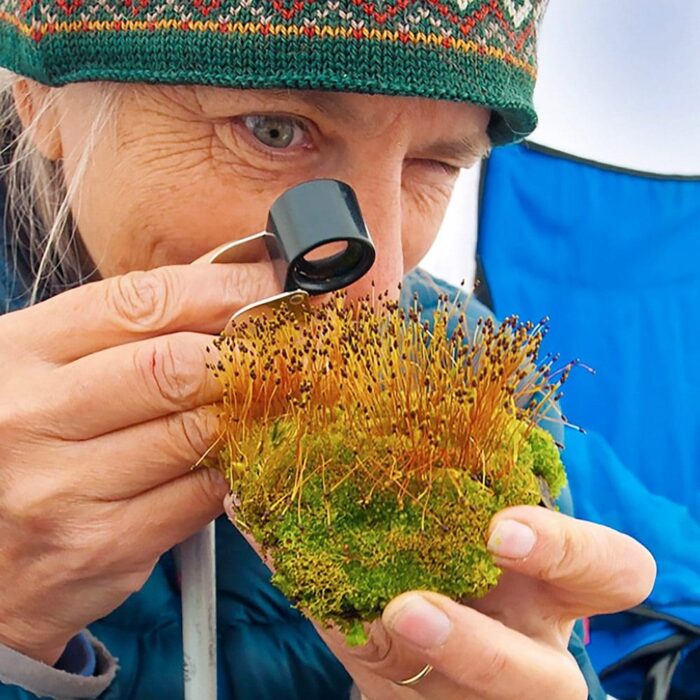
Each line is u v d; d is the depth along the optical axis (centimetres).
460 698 40
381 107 43
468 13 42
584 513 88
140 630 51
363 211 44
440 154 46
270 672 52
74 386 41
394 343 40
